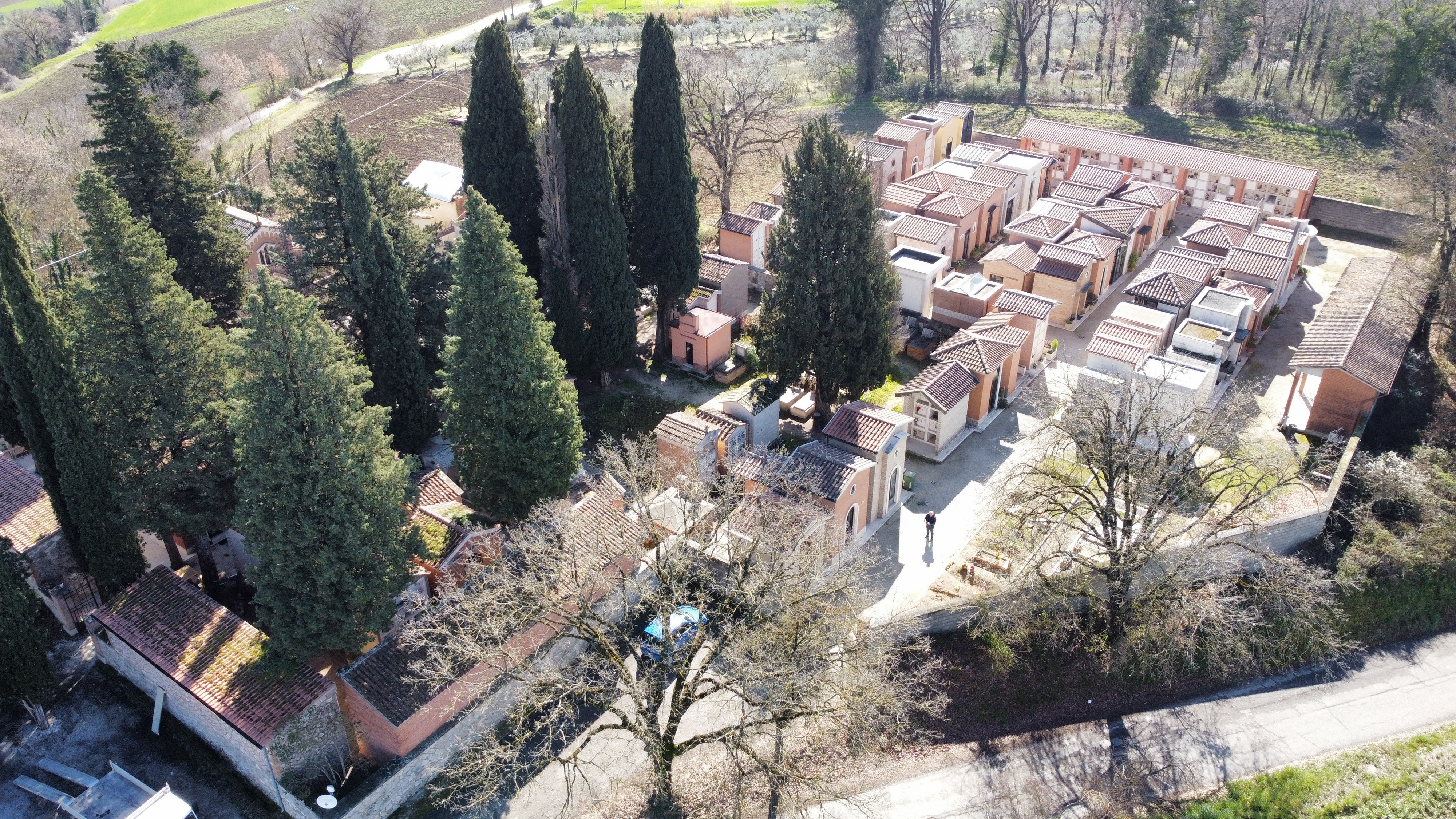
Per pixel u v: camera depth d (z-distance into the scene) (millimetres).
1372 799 33562
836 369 48875
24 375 34344
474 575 38250
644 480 41688
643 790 34188
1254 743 36125
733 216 65062
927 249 64125
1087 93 99188
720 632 38312
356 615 33969
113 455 36688
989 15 119750
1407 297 56500
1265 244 62312
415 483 45156
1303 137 86938
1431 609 41219
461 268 37625
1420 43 82438
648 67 49344
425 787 34250
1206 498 38562
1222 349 53531
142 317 35844
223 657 34312
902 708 33969
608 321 51406
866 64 102250
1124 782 34625
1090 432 37531
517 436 39500
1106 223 65875
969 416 53000
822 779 32125
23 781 33531
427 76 109062
